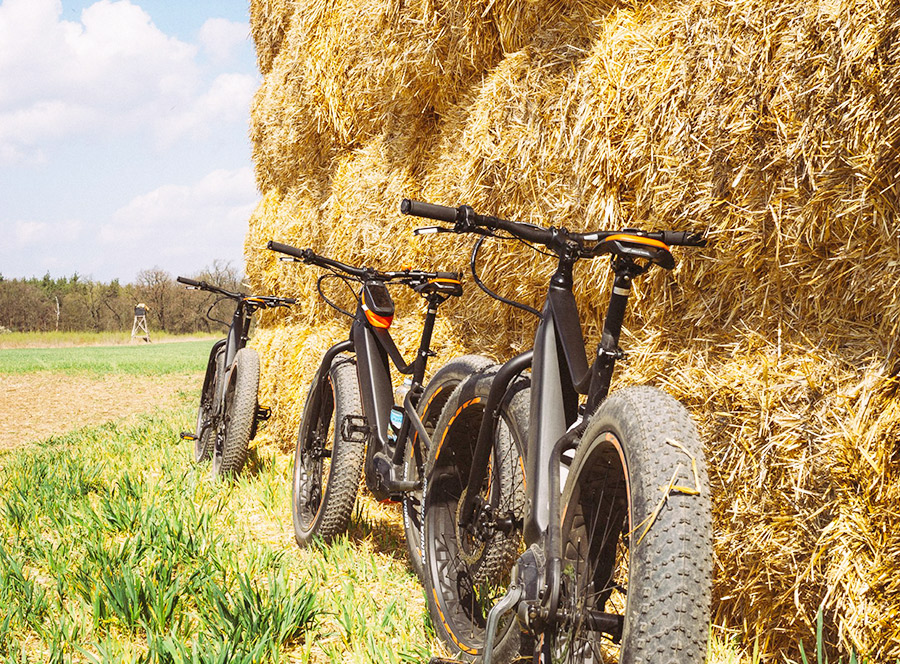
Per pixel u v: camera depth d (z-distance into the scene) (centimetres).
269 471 511
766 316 233
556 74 301
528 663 211
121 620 261
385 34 416
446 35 376
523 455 223
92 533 356
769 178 224
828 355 214
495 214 338
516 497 234
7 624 251
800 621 219
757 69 222
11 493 459
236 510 427
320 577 316
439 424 277
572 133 283
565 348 206
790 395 220
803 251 219
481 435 239
